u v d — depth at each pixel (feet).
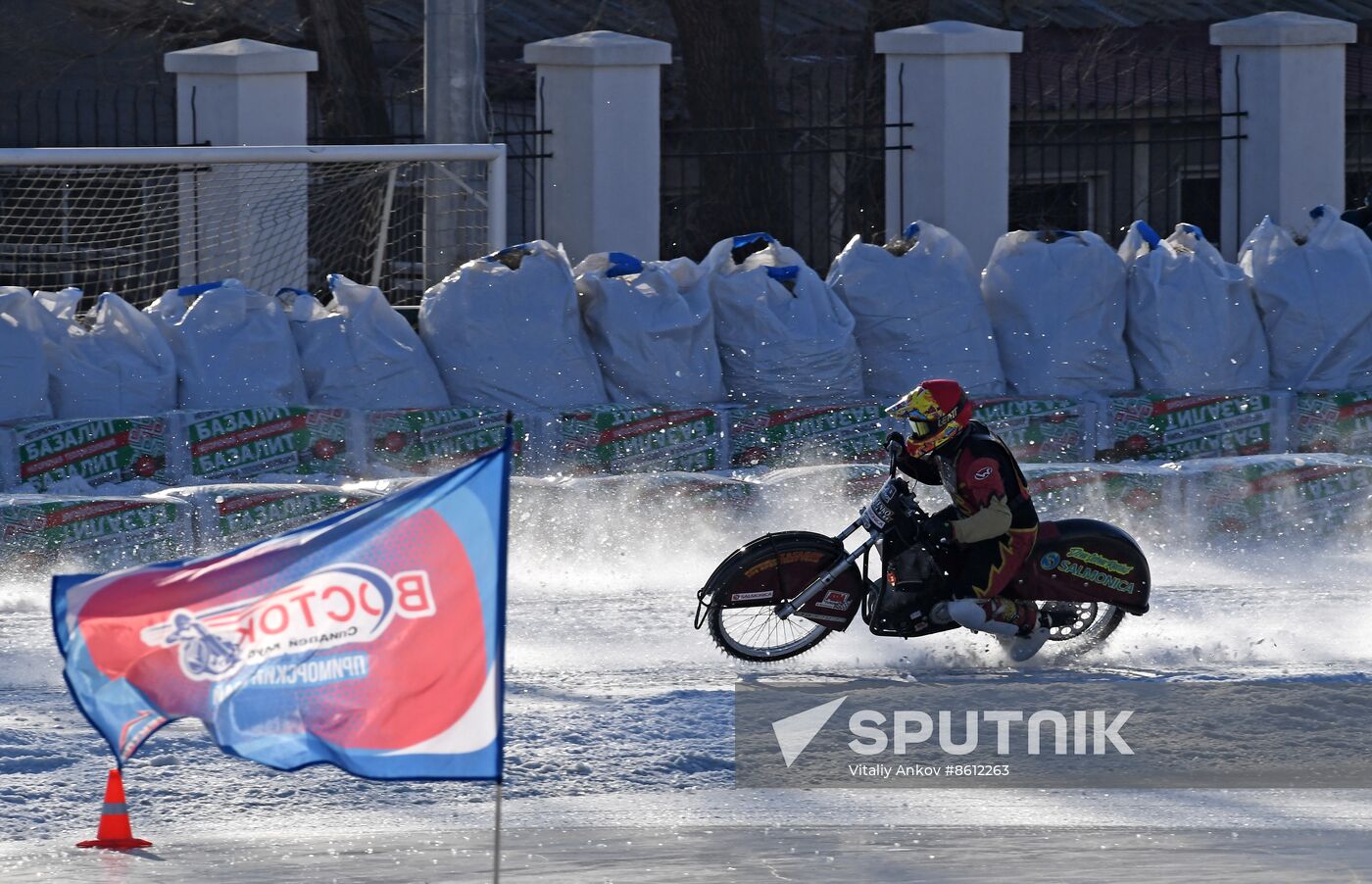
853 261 113.91
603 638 78.69
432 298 110.52
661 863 46.75
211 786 55.62
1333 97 153.89
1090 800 54.60
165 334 104.73
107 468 98.37
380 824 51.90
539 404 107.76
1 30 212.02
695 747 60.54
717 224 190.08
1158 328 113.29
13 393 98.73
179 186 128.77
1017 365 113.91
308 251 132.77
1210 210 208.03
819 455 107.24
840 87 209.46
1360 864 46.47
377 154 121.29
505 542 37.86
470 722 38.34
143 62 216.95
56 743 60.23
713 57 189.06
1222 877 44.86
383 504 38.47
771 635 79.36
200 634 38.96
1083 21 228.84
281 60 133.59
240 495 92.48
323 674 38.73
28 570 89.10
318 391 106.01
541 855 47.91
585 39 139.74
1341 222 117.39
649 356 109.09
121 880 45.42
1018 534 71.61
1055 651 76.02
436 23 127.03
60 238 129.80
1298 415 110.93
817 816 52.60
